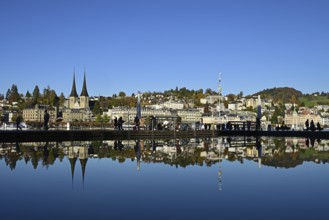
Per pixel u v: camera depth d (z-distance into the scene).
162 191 14.83
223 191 14.92
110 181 16.86
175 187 15.62
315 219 10.93
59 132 48.88
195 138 59.41
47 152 29.41
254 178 17.86
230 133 72.94
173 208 12.16
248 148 35.75
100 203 12.79
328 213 11.58
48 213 11.46
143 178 17.73
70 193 14.35
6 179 17.17
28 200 13.17
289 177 18.23
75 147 35.28
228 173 19.41
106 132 54.41
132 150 32.72
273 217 11.13
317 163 23.59
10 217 11.02
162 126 70.19
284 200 13.37
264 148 35.78
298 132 65.75
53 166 21.33
